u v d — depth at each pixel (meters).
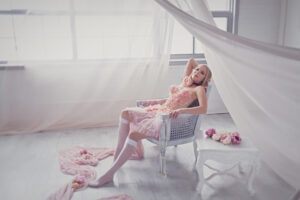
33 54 3.22
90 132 3.44
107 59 3.38
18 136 3.32
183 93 2.57
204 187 2.31
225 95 2.35
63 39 3.24
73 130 3.50
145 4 3.28
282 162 2.08
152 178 2.46
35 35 3.17
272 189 2.28
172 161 2.75
